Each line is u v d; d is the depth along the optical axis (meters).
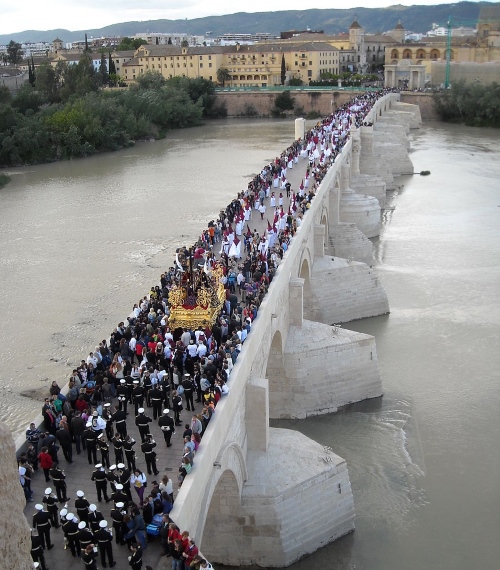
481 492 36.00
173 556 19.62
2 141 129.50
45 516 20.38
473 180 108.31
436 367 49.03
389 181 105.06
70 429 25.34
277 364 42.75
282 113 195.00
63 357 48.94
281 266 41.62
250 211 61.12
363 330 55.38
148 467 23.83
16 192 105.06
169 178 111.81
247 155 132.38
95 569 19.19
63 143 137.00
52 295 60.28
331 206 68.19
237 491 29.38
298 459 31.83
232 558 30.52
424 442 40.47
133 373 28.56
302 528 30.78
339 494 32.09
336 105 190.00
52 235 79.56
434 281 65.38
